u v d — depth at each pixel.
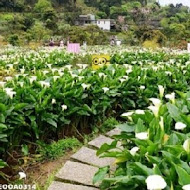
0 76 11.02
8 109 4.57
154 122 3.56
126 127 3.94
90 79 6.48
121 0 97.19
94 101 6.16
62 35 43.88
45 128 5.26
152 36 34.28
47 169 4.62
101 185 3.58
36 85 5.84
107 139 5.47
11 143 4.68
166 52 20.00
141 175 2.76
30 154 4.91
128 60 14.87
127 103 6.77
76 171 4.30
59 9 80.38
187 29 40.16
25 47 28.81
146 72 7.91
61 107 5.51
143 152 3.09
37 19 60.22
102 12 89.69
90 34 37.53
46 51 21.97
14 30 45.16
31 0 76.38
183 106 4.36
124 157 3.31
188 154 2.92
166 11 94.12
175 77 8.06
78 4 89.00
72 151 5.17
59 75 6.92
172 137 3.35
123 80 6.68
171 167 2.69
